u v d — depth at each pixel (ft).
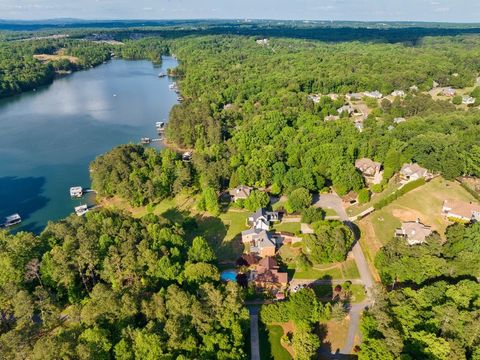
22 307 307.58
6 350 265.34
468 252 354.54
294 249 430.20
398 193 505.25
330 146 606.55
